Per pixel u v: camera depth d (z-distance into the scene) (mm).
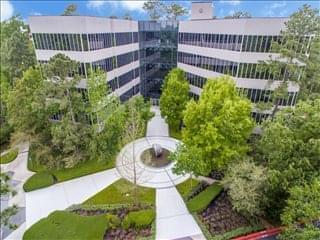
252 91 26609
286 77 24188
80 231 17781
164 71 40938
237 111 20188
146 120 33719
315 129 16484
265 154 19781
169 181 23953
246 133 21172
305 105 17438
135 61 38781
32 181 23469
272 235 17703
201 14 36250
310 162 16703
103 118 24766
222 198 21406
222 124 20516
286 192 16734
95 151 24094
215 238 17328
